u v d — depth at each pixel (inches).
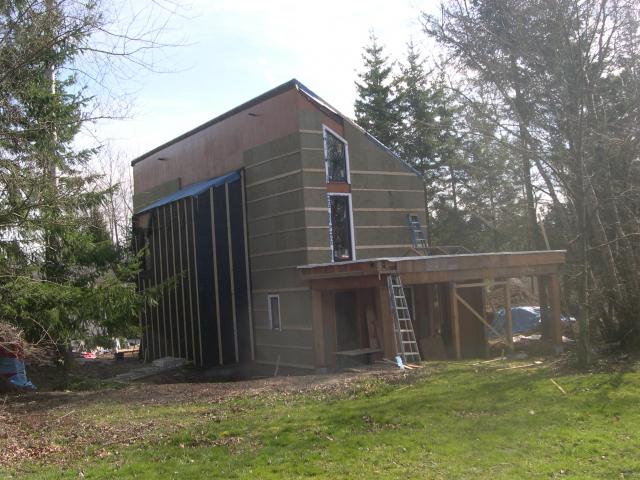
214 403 448.5
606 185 561.9
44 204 445.1
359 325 719.1
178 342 880.9
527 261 671.8
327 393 449.1
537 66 526.0
